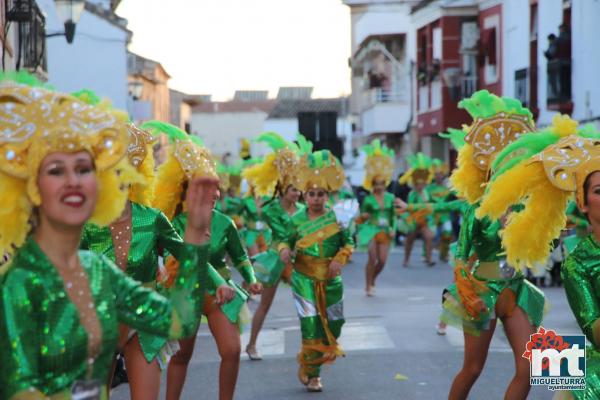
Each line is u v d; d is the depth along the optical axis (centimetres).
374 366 1061
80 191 361
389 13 5375
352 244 960
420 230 2431
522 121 764
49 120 360
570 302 518
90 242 614
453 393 740
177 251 636
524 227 555
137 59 6300
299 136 1256
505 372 1006
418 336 1262
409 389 941
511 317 707
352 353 1145
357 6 5659
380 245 1736
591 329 504
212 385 979
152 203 767
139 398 610
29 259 364
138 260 623
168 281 716
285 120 9181
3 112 359
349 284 1975
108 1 4088
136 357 615
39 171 358
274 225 1120
